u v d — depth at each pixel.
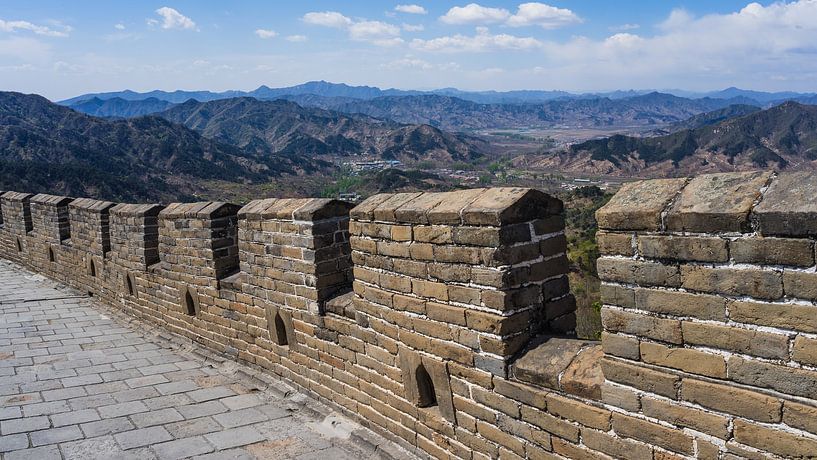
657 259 3.04
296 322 6.35
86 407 6.28
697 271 2.89
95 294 11.45
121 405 6.33
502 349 3.94
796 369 2.59
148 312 9.52
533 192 3.98
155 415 6.07
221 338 7.81
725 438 2.85
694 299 2.92
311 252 5.91
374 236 4.98
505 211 3.81
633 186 3.34
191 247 8.10
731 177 2.94
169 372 7.45
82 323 9.91
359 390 5.57
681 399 3.01
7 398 6.52
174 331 8.87
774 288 2.63
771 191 2.69
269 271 6.64
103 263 10.89
